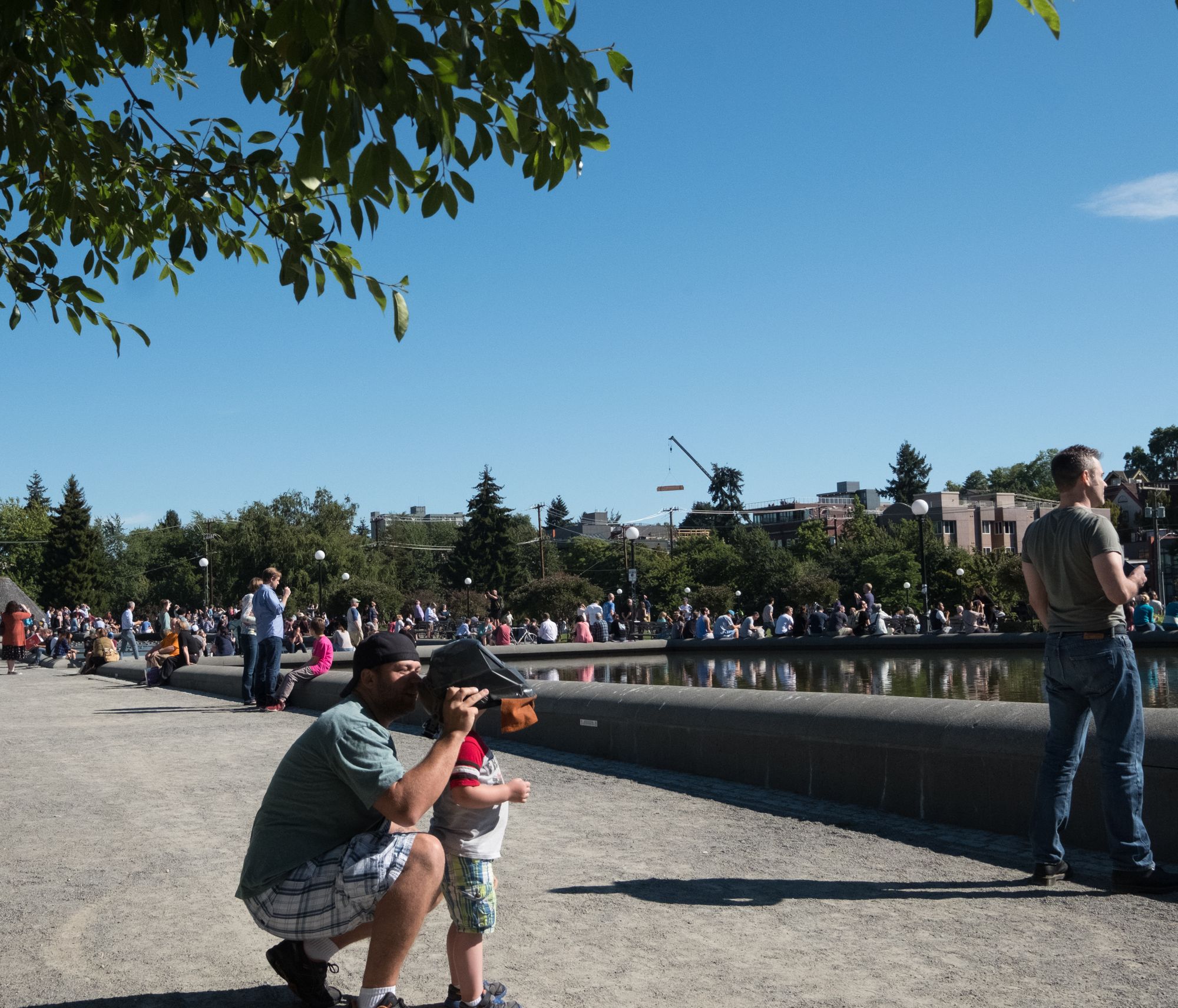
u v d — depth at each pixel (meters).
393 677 3.31
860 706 6.84
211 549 78.06
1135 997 3.48
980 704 6.20
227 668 17.17
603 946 4.10
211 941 4.26
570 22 3.81
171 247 5.59
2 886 5.12
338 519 83.06
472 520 90.81
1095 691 4.70
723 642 32.47
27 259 6.10
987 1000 3.48
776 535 115.06
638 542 102.56
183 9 3.99
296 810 3.27
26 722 12.62
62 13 4.95
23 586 97.25
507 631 32.97
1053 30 3.31
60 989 3.73
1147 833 4.77
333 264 5.25
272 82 4.22
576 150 4.18
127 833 6.26
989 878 4.96
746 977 3.73
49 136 5.02
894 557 64.56
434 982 3.77
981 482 166.75
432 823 3.42
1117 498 94.56
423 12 3.67
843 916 4.43
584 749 9.17
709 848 5.68
